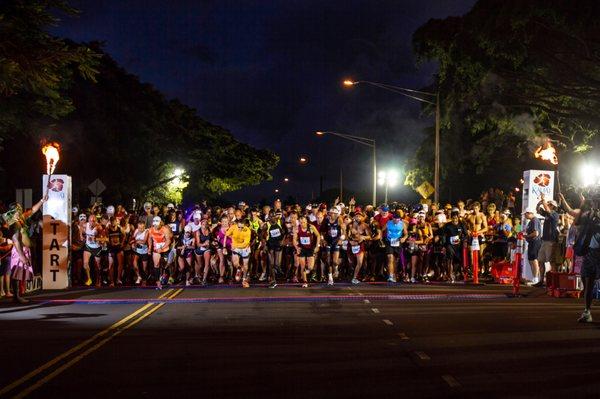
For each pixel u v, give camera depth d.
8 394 9.38
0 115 28.41
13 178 45.59
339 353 11.97
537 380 9.82
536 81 33.00
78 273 26.42
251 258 27.44
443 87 39.38
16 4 18.91
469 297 20.59
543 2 27.55
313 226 24.08
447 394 9.09
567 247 22.31
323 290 22.88
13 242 19.70
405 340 13.20
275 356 11.75
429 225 26.52
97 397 9.18
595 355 11.59
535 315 16.53
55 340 13.51
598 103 33.56
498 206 37.00
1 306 19.16
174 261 26.42
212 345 12.84
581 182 35.75
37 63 18.19
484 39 30.27
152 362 11.34
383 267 27.34
